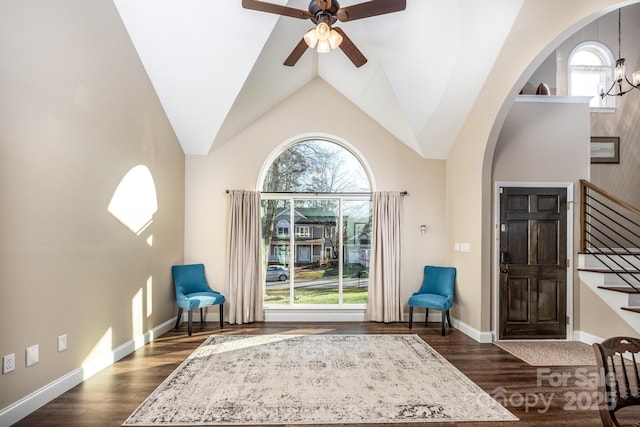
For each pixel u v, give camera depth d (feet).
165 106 14.98
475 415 8.42
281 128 17.89
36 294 8.53
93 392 9.46
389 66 14.21
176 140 16.39
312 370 11.02
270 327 16.24
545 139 15.03
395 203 17.66
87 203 10.31
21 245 8.10
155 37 12.56
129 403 8.86
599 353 4.85
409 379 10.41
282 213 18.15
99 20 10.77
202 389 9.64
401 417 8.28
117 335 11.86
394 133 17.85
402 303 17.74
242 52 13.17
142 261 13.44
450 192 17.48
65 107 9.41
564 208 14.93
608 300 13.26
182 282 15.89
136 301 13.04
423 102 15.14
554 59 18.20
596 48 19.44
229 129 16.83
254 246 17.28
